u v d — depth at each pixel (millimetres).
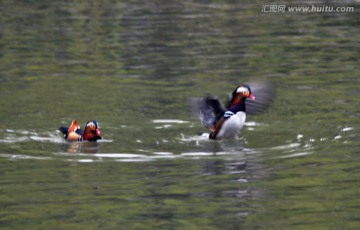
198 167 14336
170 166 14438
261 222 11492
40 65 23375
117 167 14422
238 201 12430
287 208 12109
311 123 17312
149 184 13344
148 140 16312
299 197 12578
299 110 18422
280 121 17641
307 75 21734
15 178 13789
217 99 16500
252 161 14656
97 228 11359
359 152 15016
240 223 11492
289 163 14461
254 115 18203
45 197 12758
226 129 16188
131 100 19484
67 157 15109
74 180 13625
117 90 20438
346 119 17484
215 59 23734
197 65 23078
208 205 12273
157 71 22500
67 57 24422
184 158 14984
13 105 19062
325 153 15070
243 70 22359
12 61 23859
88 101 19453
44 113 18375
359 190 12836
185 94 19875
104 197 12703
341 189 12906
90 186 13289
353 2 33594
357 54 24094
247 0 34812
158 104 19094
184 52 24828
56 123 17594
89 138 16234
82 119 17875
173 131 17047
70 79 21734
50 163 14719
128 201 12484
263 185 13195
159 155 15195
